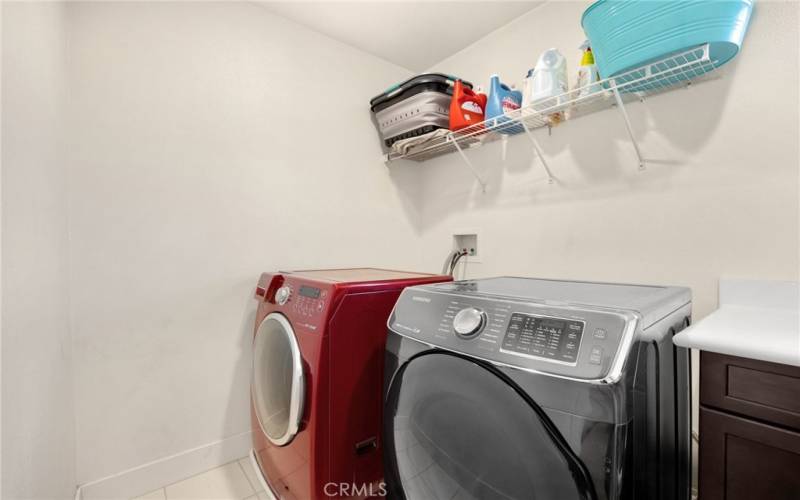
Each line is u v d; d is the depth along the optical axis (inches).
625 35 49.6
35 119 40.4
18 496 32.7
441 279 61.1
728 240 53.2
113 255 60.8
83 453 57.9
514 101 74.8
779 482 30.5
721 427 33.4
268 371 59.6
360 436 50.9
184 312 67.8
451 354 34.3
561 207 73.9
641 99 62.2
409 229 104.1
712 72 54.1
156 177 65.1
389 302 53.9
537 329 30.0
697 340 32.6
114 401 60.7
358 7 78.1
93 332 58.9
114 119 61.1
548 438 27.5
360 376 50.9
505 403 30.1
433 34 87.9
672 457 36.4
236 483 65.8
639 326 27.8
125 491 61.3
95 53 59.6
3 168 31.0
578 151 71.1
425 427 37.5
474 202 91.7
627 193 64.1
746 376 32.1
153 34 65.1
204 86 70.7
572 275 72.0
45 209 43.8
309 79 85.2
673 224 58.7
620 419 24.5
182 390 67.4
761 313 44.9
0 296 29.4
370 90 96.3
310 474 47.0
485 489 32.3
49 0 46.9
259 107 77.6
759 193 50.6
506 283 51.1
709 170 55.0
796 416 29.6
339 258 89.7
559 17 74.1
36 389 38.4
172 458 66.0
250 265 76.1
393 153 95.7
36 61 41.1
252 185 76.5
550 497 27.7
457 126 77.7
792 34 48.0
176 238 67.2
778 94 49.0
